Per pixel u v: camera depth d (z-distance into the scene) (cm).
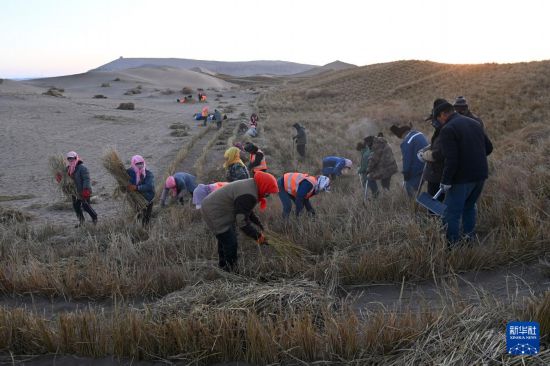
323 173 1231
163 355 396
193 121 3850
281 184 750
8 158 2194
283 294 450
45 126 3331
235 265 573
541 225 539
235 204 535
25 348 422
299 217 727
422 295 460
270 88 9088
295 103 5591
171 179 1022
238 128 2841
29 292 564
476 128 540
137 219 896
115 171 895
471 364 319
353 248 605
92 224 926
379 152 929
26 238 845
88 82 10838
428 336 357
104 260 630
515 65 4638
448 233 556
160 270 568
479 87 3859
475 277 498
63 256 718
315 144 2120
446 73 5441
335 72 9300
